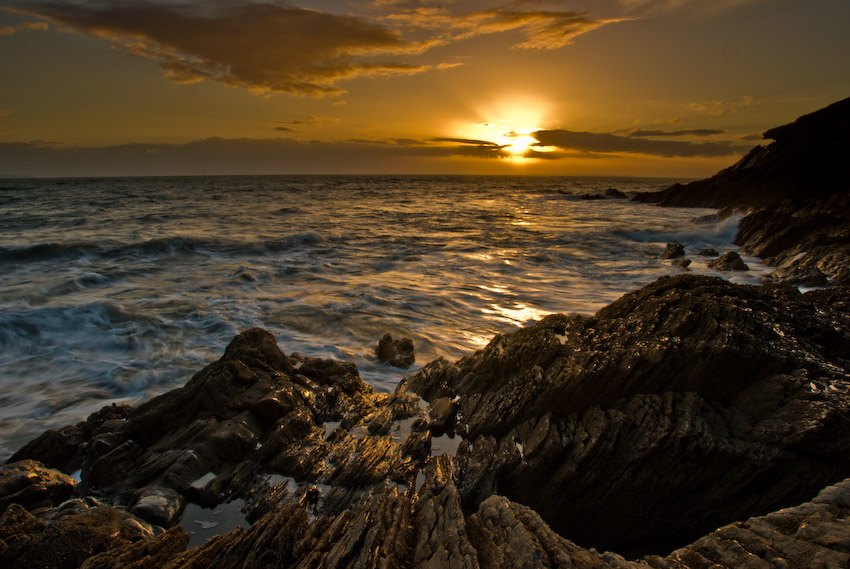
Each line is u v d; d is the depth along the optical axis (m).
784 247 24.00
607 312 8.84
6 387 9.77
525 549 3.65
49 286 16.55
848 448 5.13
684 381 6.40
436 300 16.12
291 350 11.52
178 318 13.70
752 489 5.36
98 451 6.55
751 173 46.12
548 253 26.27
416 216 45.94
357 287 17.81
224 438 6.39
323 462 6.32
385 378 10.11
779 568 3.24
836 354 7.10
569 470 5.66
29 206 48.53
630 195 80.31
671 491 5.56
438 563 3.61
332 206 56.03
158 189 92.81
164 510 5.36
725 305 7.45
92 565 4.01
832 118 41.75
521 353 7.61
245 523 5.52
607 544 5.93
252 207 51.97
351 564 3.70
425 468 6.07
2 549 4.11
